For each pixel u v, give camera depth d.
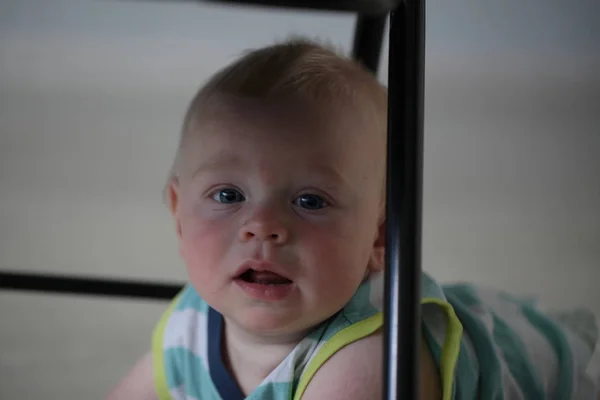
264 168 0.61
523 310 0.78
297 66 0.65
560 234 1.30
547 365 0.74
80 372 0.99
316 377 0.62
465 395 0.65
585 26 1.62
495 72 1.61
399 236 0.49
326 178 0.61
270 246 0.60
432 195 1.37
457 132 1.49
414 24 0.50
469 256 1.23
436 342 0.63
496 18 1.63
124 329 1.10
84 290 0.82
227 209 0.62
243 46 1.53
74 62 1.63
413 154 0.50
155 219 1.30
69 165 1.42
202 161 0.63
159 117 1.51
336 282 0.61
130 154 1.42
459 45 1.63
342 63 0.67
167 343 0.73
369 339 0.62
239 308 0.61
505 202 1.37
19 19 1.66
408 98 0.50
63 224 1.26
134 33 1.66
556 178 1.40
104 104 1.55
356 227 0.63
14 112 1.52
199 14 1.63
